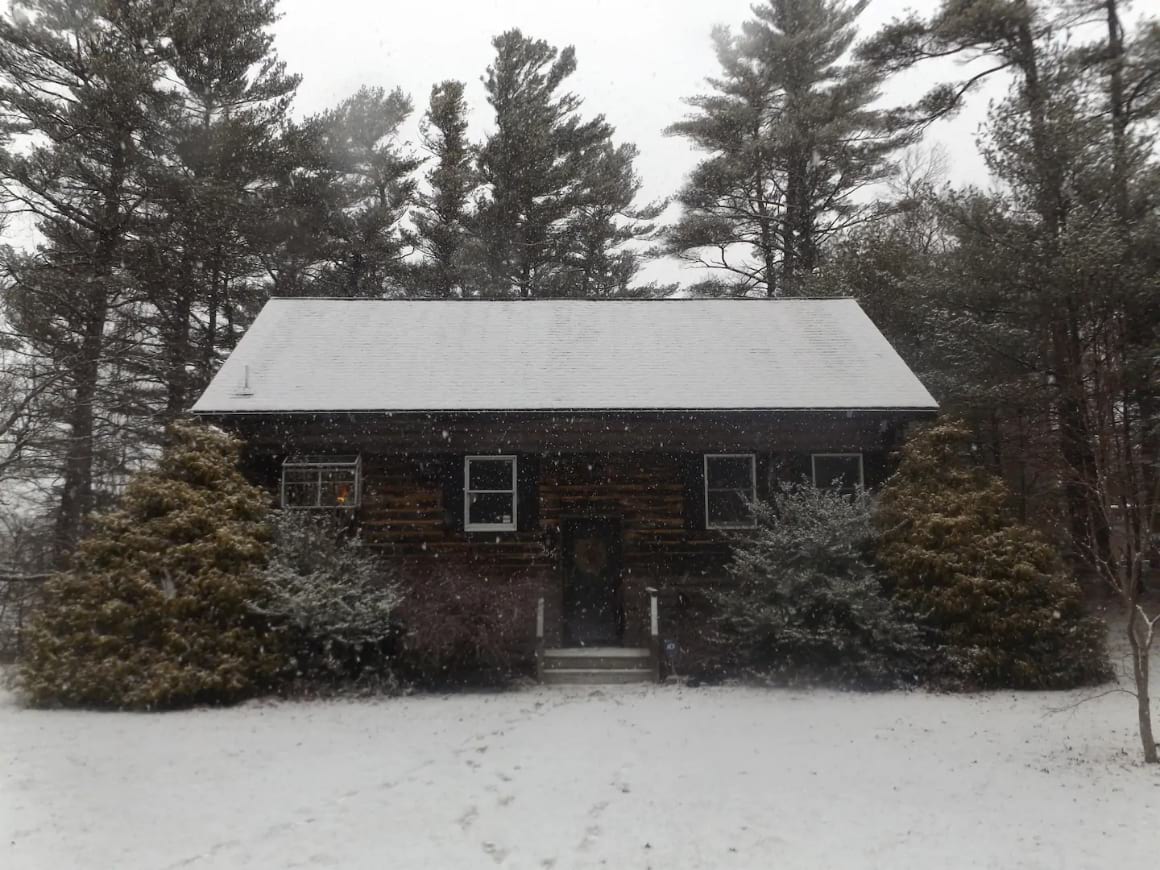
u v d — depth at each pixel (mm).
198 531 15047
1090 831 7855
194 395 28594
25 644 15000
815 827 8086
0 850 7535
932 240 33438
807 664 15219
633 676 15961
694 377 18938
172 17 26656
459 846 7715
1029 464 22172
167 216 26047
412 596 15945
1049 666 14562
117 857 7406
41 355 23531
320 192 30578
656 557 18156
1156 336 18234
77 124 24250
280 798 9000
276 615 14555
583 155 37625
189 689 13516
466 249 34500
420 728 12211
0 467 21000
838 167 32438
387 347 20062
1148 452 18172
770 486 18359
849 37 32656
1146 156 19031
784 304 22578
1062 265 18062
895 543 15930
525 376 18922
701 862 7312
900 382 18750
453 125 37781
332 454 18156
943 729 11883
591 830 8094
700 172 33844
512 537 18156
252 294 29828
